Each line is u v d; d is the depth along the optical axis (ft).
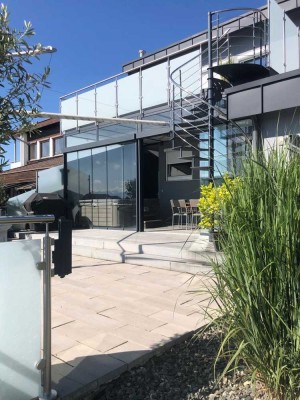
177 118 38.09
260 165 8.48
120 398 9.15
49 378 8.68
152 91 43.65
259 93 27.02
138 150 39.86
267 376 8.20
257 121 28.17
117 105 47.03
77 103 52.11
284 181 8.19
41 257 8.57
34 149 75.05
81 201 46.78
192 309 15.06
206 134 33.55
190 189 44.37
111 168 43.14
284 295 7.83
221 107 31.55
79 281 20.39
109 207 42.93
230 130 29.43
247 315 8.11
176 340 11.95
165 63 42.68
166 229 39.78
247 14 36.27
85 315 14.66
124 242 29.17
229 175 9.56
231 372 9.77
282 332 7.89
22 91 8.52
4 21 8.16
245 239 8.16
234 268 8.42
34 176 60.80
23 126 8.71
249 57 36.70
